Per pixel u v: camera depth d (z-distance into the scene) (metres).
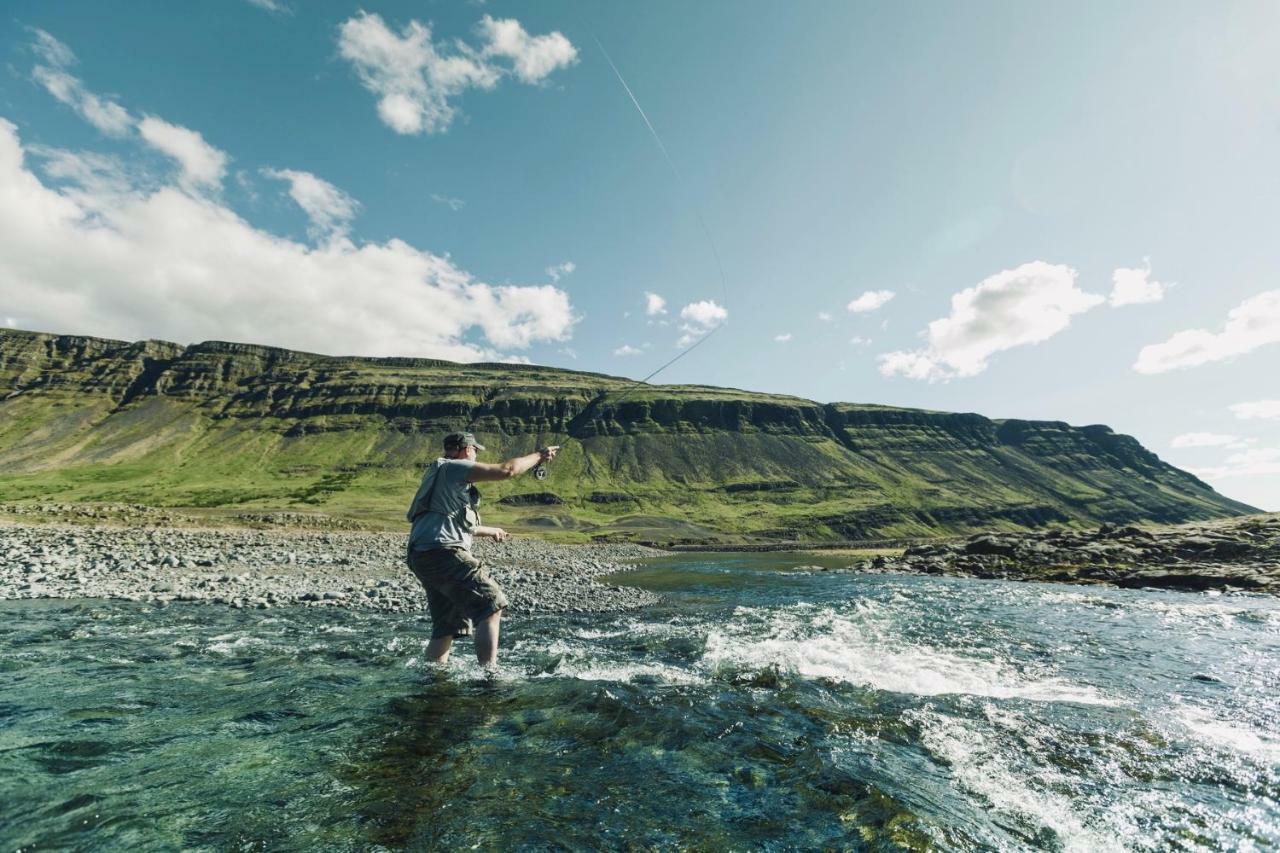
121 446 181.50
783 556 52.38
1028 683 7.04
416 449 185.88
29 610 10.43
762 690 6.30
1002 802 3.88
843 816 3.57
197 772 3.69
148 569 16.94
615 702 5.58
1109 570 25.75
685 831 3.31
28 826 2.94
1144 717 5.75
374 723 4.74
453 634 7.06
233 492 128.50
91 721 4.52
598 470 177.25
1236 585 20.94
